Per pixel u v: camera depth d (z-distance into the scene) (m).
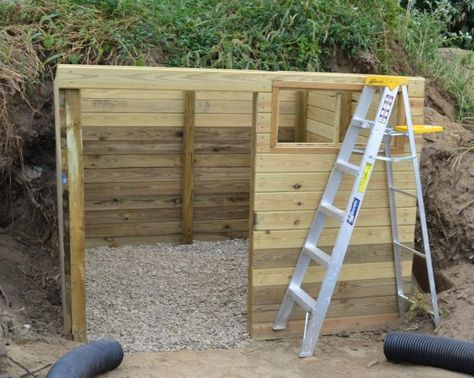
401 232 5.53
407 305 5.64
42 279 6.09
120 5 7.17
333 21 7.45
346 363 4.97
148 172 7.15
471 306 5.31
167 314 5.77
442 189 6.10
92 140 6.94
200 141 7.24
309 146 5.23
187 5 7.73
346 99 6.40
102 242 7.18
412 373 4.75
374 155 5.02
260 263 5.30
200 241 7.46
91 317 5.64
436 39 8.37
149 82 4.91
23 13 6.98
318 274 5.44
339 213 5.06
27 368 4.50
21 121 6.52
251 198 5.29
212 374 4.76
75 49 6.80
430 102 7.41
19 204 6.88
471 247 5.81
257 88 5.06
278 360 5.02
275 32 7.32
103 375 4.66
